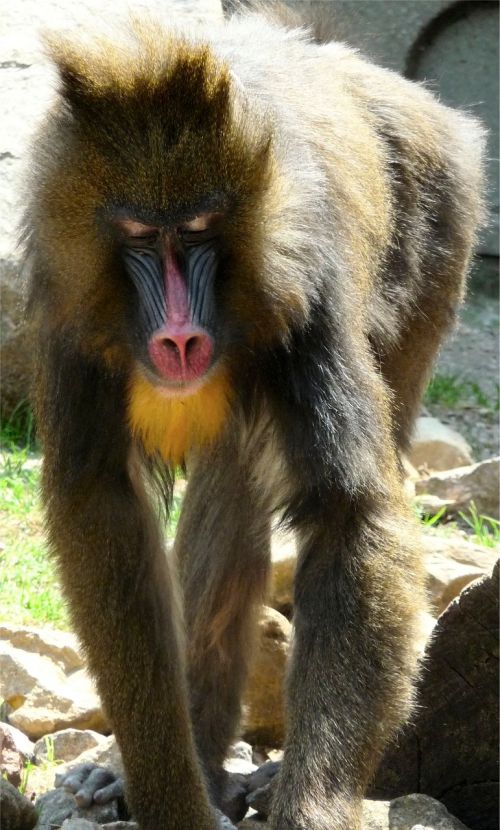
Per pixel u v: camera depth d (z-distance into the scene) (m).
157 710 5.75
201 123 4.93
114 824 5.77
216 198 5.03
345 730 5.43
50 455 5.63
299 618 5.63
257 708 7.32
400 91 7.26
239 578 6.72
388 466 5.75
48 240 5.21
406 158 6.99
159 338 5.07
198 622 6.71
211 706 6.67
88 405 5.55
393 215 6.84
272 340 5.43
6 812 5.17
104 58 4.91
